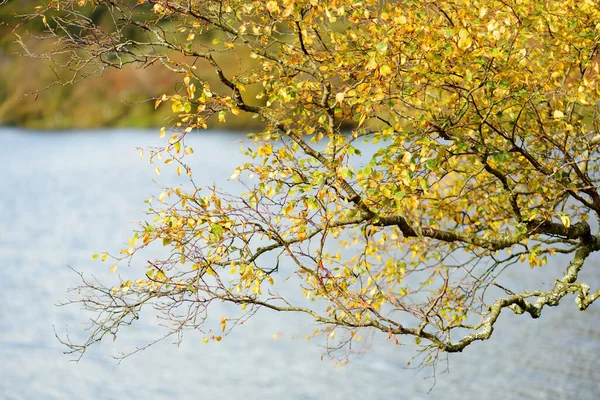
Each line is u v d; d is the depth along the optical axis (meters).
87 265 66.44
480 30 10.84
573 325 45.91
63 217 88.44
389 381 39.88
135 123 146.50
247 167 10.89
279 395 39.44
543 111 13.09
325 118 11.91
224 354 45.47
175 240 10.52
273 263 60.31
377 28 10.98
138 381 41.97
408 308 11.67
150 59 11.34
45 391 40.78
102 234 79.31
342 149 10.84
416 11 10.60
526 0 10.84
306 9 11.18
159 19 11.18
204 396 39.50
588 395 35.84
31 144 143.75
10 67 149.62
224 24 11.52
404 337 45.75
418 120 11.48
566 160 12.57
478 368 40.81
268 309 54.12
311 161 11.16
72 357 45.97
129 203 94.44
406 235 12.37
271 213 10.86
